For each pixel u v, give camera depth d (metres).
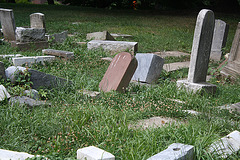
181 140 3.67
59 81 5.82
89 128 4.03
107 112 4.61
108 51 10.41
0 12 10.50
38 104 4.91
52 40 10.70
